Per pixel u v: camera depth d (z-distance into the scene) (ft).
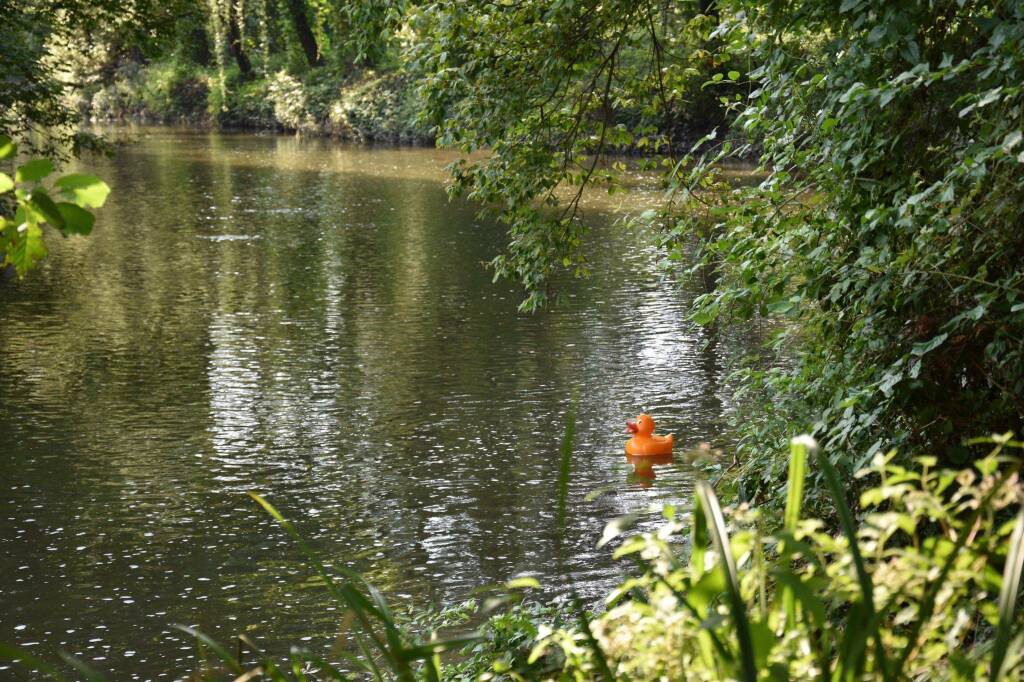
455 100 28.94
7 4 62.90
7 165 63.72
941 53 18.57
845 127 19.45
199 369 52.31
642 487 36.52
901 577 6.77
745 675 5.77
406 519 34.40
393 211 106.42
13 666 25.99
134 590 29.84
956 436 17.69
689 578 7.51
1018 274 15.56
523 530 33.30
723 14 24.26
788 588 6.57
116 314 64.03
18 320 62.54
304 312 64.34
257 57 224.94
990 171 16.75
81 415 45.32
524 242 28.43
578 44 27.40
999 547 6.79
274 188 123.65
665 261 24.34
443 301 66.59
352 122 187.52
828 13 19.24
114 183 126.72
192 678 8.59
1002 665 5.32
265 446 41.47
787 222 19.86
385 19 28.25
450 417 44.62
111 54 233.55
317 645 26.53
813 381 20.47
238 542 32.94
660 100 29.01
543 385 48.80
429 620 24.18
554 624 19.20
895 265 17.10
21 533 33.60
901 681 6.58
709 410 44.47
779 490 19.98
